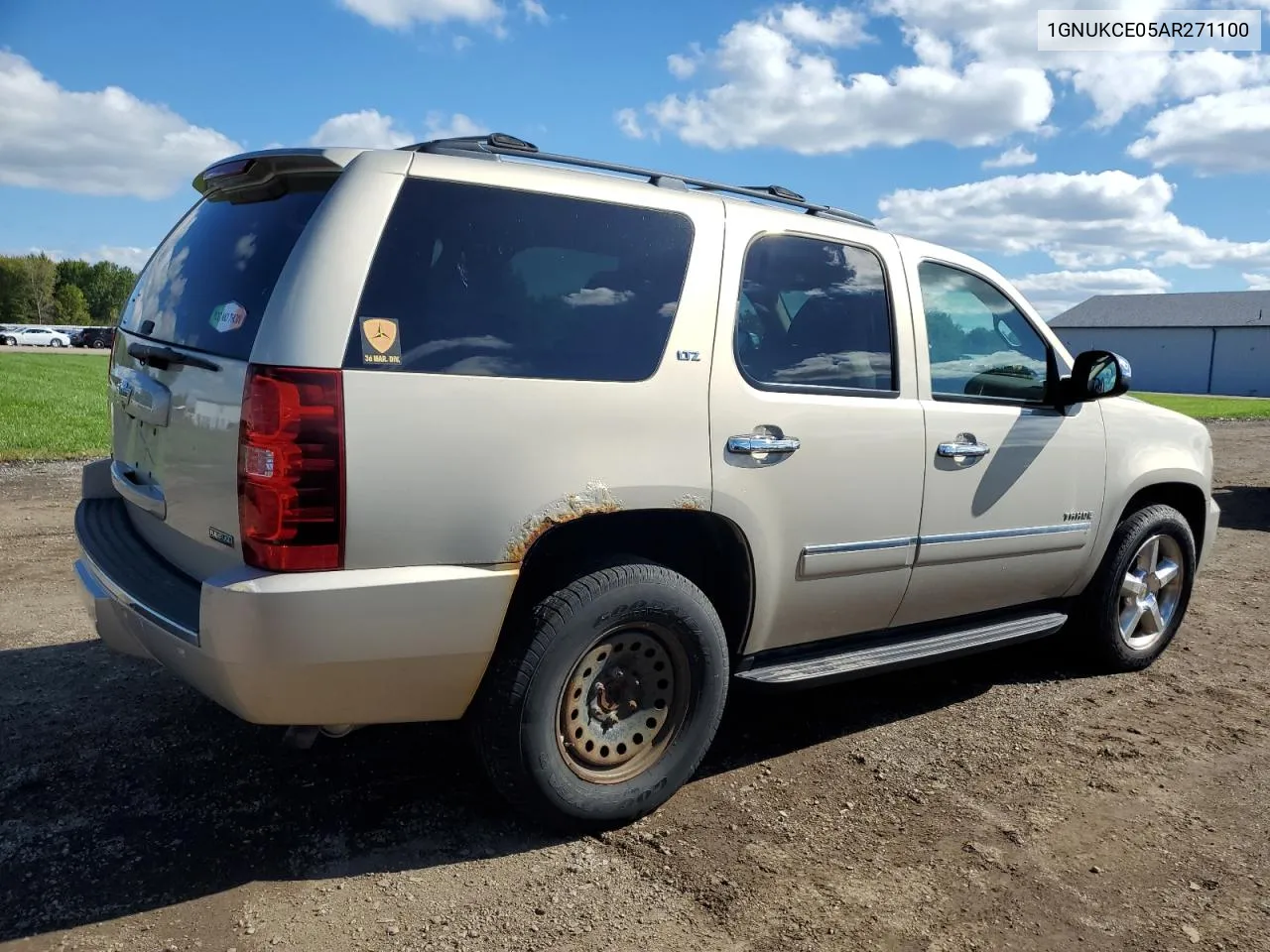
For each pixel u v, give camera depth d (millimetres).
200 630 2580
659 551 3383
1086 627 4828
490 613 2775
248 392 2562
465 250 2832
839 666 3650
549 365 2891
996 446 4066
